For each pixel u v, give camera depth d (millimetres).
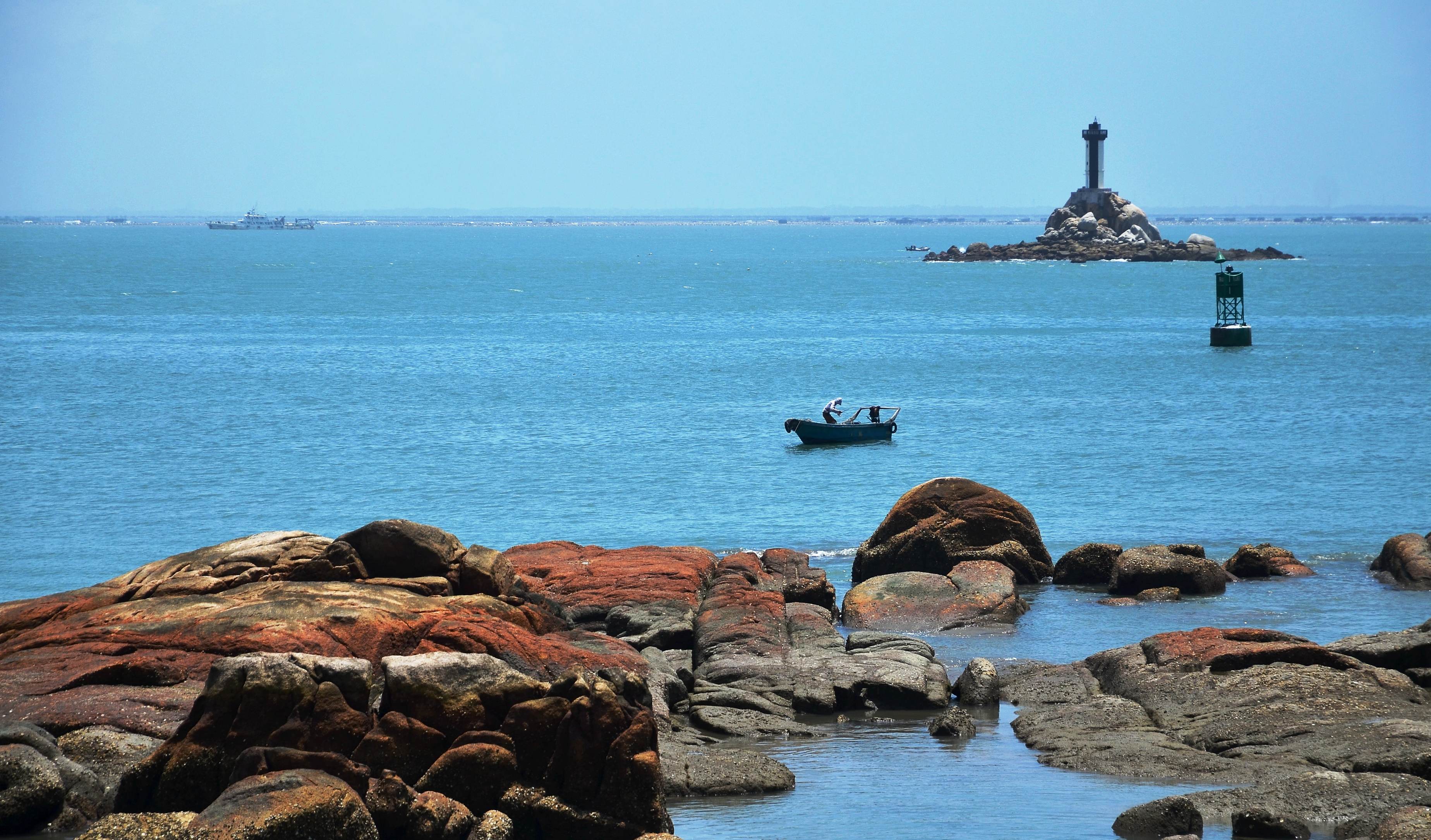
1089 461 164125
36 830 50062
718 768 58469
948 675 76938
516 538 127188
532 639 62781
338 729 49625
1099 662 75000
